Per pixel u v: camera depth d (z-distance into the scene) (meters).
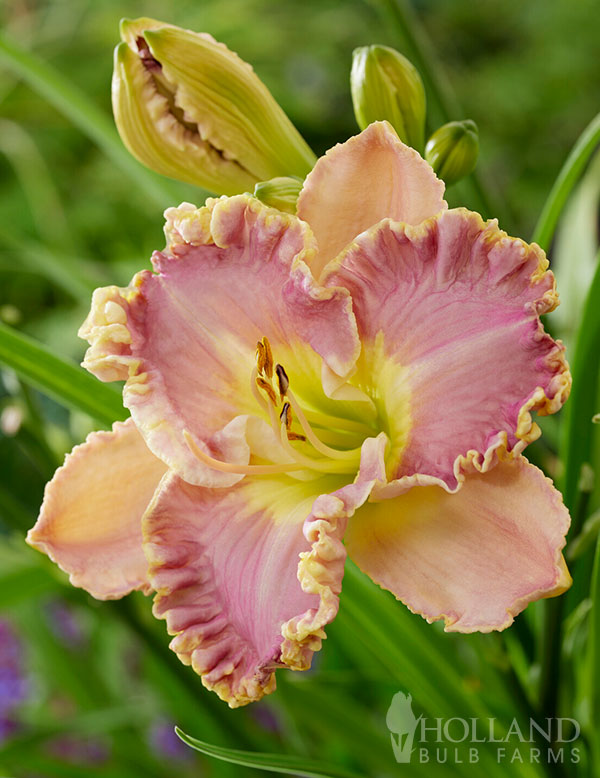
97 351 0.57
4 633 1.00
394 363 0.56
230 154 0.60
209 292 0.57
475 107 2.06
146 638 0.67
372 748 0.67
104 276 0.79
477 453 0.54
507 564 0.54
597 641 0.60
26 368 0.61
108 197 1.74
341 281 0.55
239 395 0.57
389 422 0.56
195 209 0.57
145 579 0.58
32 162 1.61
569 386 0.53
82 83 1.78
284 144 0.60
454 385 0.54
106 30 1.81
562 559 0.53
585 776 0.64
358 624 0.64
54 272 0.73
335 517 0.55
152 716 0.76
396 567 0.55
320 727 0.67
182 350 0.57
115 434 0.58
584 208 0.75
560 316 0.72
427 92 0.67
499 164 2.02
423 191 0.55
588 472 0.61
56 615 0.97
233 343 0.57
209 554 0.56
